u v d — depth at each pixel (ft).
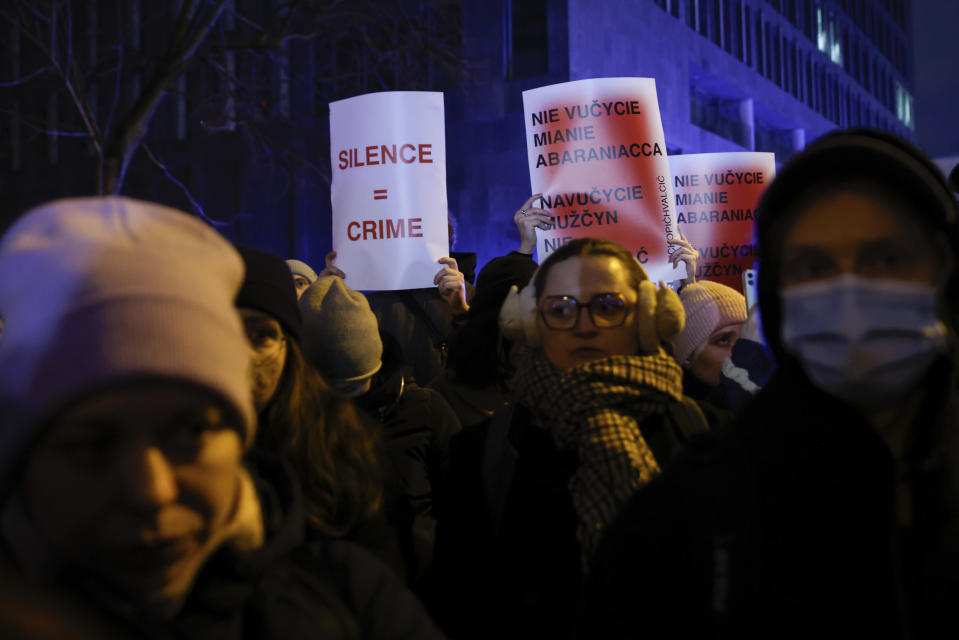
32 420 2.49
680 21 102.68
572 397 6.15
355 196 14.60
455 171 84.58
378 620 3.69
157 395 2.58
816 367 3.23
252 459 3.92
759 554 3.39
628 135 13.96
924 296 3.11
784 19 135.44
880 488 3.28
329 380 8.30
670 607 3.73
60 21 44.04
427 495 8.15
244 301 6.19
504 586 6.38
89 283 2.56
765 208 3.55
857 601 3.25
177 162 90.33
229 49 42.52
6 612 1.90
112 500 2.57
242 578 3.06
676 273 13.94
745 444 3.58
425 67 82.38
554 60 81.15
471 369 9.28
